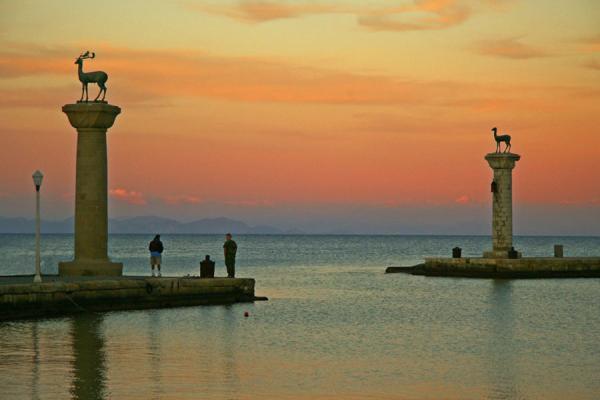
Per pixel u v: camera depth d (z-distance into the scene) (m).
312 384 42.25
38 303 67.94
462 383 42.81
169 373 44.28
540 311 78.44
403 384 42.50
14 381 41.53
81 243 83.56
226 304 82.94
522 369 46.72
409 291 104.75
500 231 134.00
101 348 52.09
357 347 54.66
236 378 43.47
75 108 82.38
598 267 131.38
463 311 78.50
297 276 143.25
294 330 63.12
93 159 83.31
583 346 55.28
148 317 69.38
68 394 38.91
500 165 132.75
